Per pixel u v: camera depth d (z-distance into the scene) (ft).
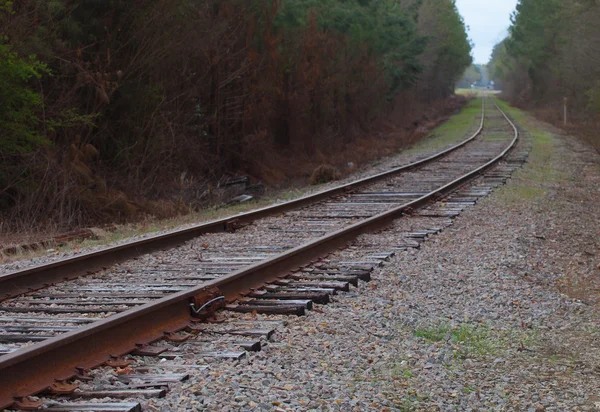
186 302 21.85
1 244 43.01
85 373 16.85
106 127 74.23
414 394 16.99
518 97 329.11
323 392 16.52
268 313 23.22
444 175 73.41
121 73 68.54
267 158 111.65
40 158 61.87
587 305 27.58
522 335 22.95
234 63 97.45
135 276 29.53
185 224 49.78
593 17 143.95
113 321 18.31
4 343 19.49
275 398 15.85
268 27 104.63
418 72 204.23
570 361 20.56
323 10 137.90
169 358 18.60
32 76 64.03
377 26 163.32
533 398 17.03
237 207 63.46
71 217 56.75
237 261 32.22
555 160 93.50
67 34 68.80
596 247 39.96
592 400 17.13
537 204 52.90
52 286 27.76
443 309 25.39
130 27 73.15
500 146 115.24
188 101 89.56
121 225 52.39
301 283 26.86
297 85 123.24
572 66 169.89
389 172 72.13
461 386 17.78
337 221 44.50
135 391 15.67
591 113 162.81
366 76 154.81
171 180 79.82
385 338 21.59
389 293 26.96
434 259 32.86
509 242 37.37
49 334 20.29
